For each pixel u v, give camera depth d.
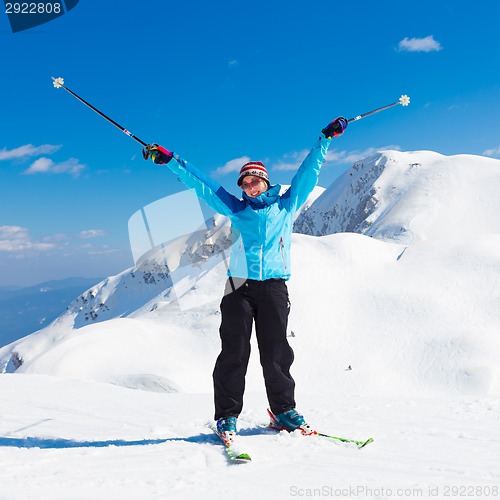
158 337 81.94
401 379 64.81
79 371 71.62
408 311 83.25
